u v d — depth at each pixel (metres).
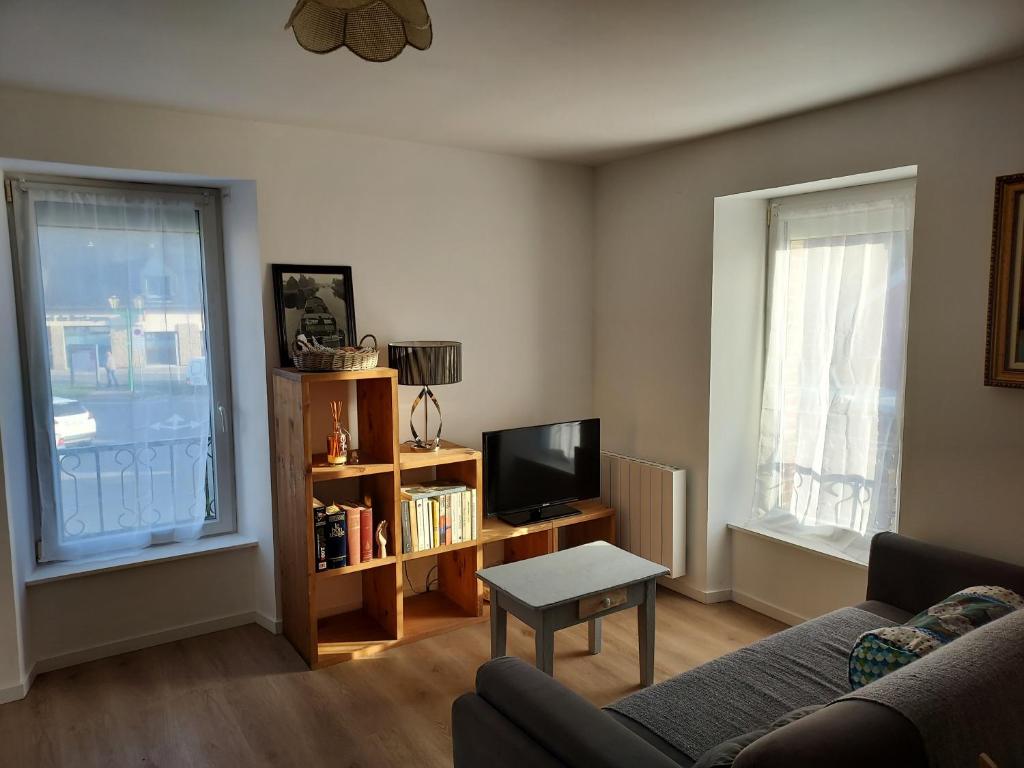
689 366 3.93
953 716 1.45
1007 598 2.25
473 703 2.02
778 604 3.79
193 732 2.81
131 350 3.43
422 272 3.88
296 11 1.52
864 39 2.32
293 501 3.34
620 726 1.76
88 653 3.35
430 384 3.51
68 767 2.60
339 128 3.49
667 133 3.60
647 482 4.11
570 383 4.52
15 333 3.16
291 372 3.28
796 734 1.39
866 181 3.25
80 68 2.56
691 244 3.86
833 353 3.51
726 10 2.07
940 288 2.83
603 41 2.31
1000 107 2.60
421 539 3.56
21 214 3.15
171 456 3.58
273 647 3.52
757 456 3.98
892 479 3.32
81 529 3.38
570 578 2.93
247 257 3.49
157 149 3.13
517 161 4.16
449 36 2.26
